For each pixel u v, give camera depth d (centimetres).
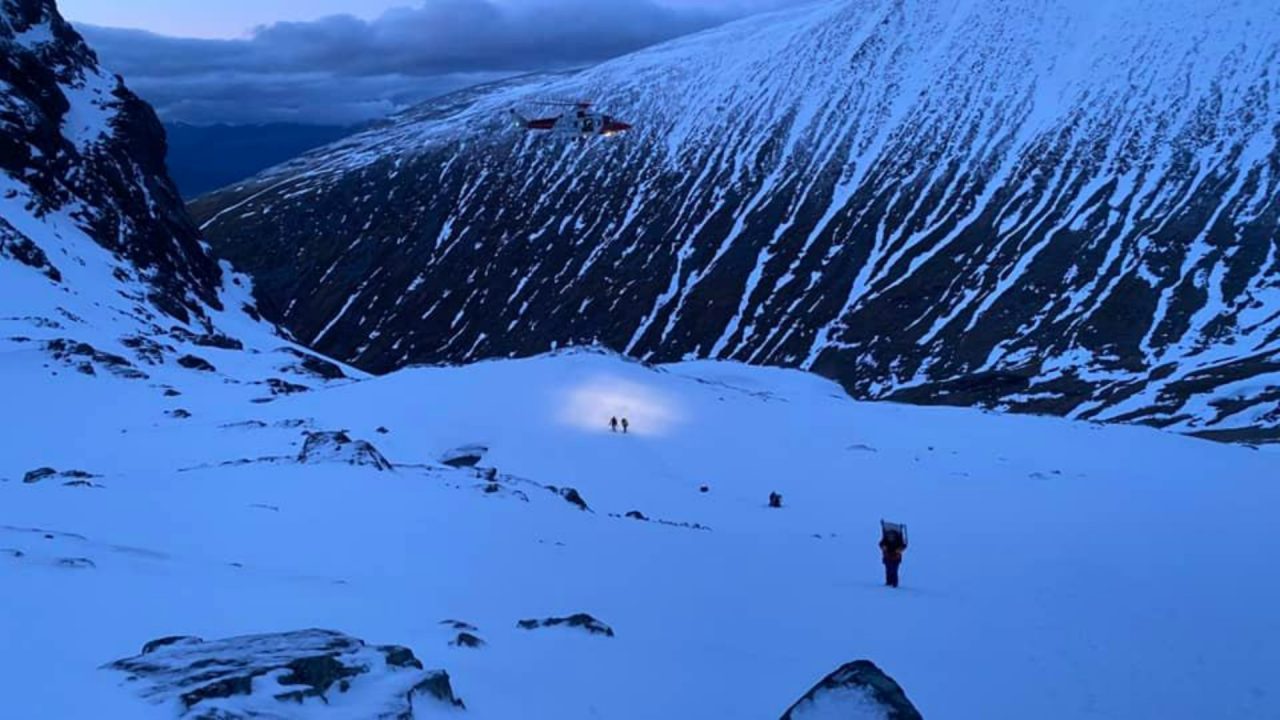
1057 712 1438
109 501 2331
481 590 1759
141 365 6925
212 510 2297
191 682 720
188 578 1388
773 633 1767
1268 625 2175
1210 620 2200
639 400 7331
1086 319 15612
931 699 1443
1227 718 1489
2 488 2423
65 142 12200
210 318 11856
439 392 7000
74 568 1277
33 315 7412
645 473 5534
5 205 10138
